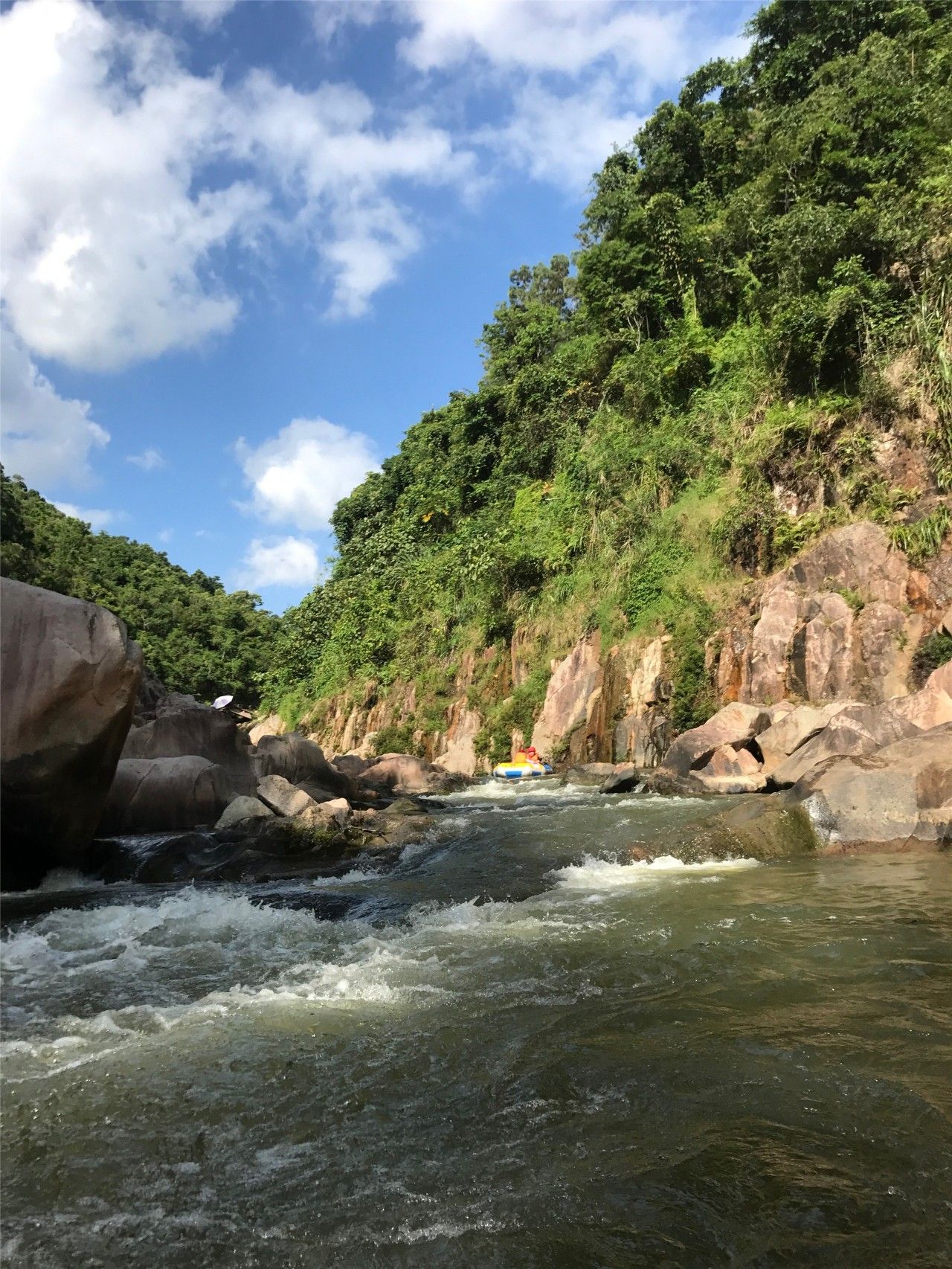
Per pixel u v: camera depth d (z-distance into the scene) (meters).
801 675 21.02
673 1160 3.49
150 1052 4.91
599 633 27.83
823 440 24.48
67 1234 3.21
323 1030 5.14
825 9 37.56
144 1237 3.18
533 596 32.41
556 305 56.34
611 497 31.05
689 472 29.08
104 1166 3.70
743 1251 2.89
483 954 6.54
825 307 24.86
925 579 20.02
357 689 41.75
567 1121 3.86
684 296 34.56
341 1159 3.67
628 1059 4.46
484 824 13.17
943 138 27.12
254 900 8.74
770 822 10.56
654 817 13.02
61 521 71.38
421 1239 3.07
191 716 16.09
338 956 6.71
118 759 11.05
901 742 11.77
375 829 12.45
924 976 5.45
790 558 23.67
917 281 24.42
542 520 35.03
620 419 34.12
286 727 48.84
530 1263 2.90
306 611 54.06
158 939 7.48
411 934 7.26
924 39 32.66
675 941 6.55
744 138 37.62
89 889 10.12
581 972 5.95
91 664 10.38
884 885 8.16
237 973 6.39
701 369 32.00
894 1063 4.21
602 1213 3.16
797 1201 3.16
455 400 56.34
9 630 10.18
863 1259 2.82
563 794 19.53
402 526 51.44
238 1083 4.46
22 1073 4.67
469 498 46.25
